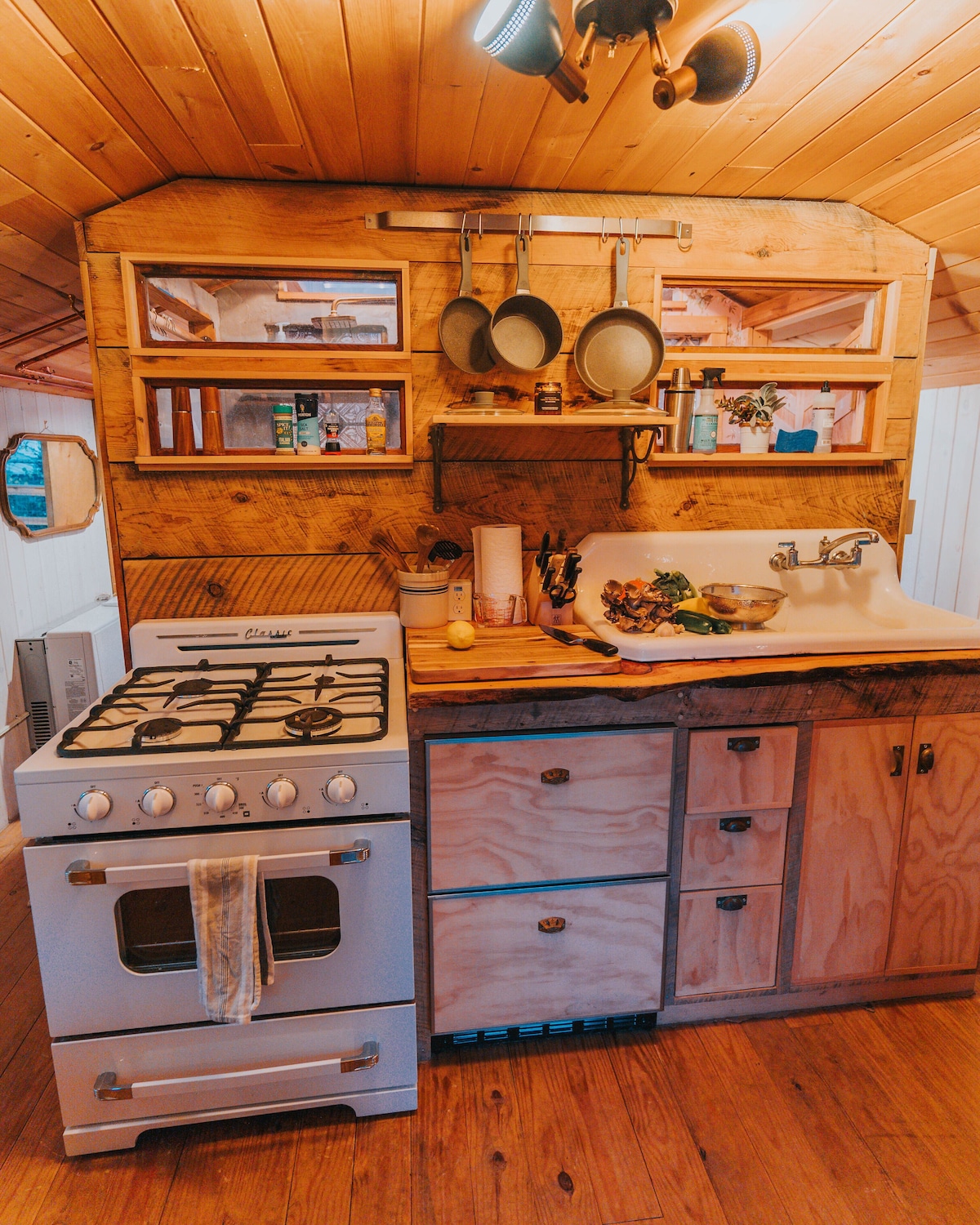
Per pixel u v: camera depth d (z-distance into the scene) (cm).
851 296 204
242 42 117
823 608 203
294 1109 140
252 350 174
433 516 192
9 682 269
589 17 104
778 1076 151
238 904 123
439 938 150
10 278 182
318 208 173
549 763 146
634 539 196
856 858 162
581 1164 132
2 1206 126
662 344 183
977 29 118
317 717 139
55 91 123
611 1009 159
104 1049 131
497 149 157
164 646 179
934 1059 156
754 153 161
